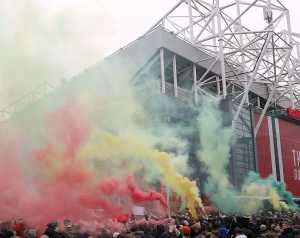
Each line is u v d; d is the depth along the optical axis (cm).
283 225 1284
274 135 4569
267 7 4509
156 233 1177
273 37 4259
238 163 3947
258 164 4259
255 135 4303
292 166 4656
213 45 4488
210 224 1367
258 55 4428
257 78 4831
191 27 4397
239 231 1077
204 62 4331
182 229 1207
